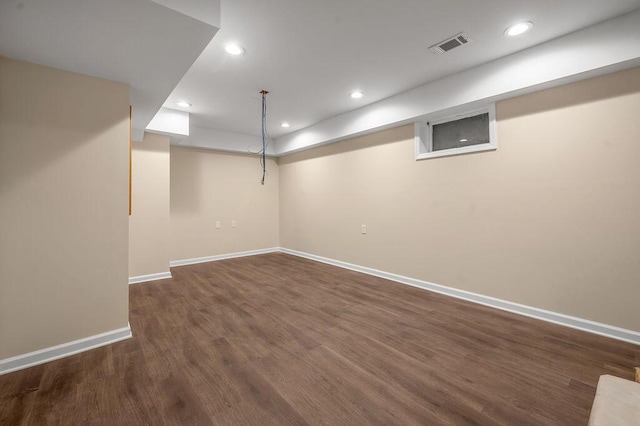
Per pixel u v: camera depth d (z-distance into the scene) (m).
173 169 4.69
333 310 2.70
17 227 1.81
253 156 5.64
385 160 3.81
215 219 5.14
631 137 2.04
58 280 1.94
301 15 1.91
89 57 1.83
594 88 2.19
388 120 3.47
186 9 1.46
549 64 2.25
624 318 2.07
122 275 2.19
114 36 1.62
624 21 1.93
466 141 3.08
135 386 1.58
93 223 2.07
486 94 2.61
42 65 1.91
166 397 1.49
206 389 1.55
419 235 3.42
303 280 3.76
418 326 2.34
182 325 2.38
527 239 2.54
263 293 3.22
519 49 2.38
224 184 5.25
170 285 3.54
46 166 1.91
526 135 2.53
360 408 1.40
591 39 2.06
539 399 1.46
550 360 1.82
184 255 4.77
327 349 1.98
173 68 2.00
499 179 2.71
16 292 1.80
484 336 2.16
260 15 1.90
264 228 5.81
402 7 1.84
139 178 3.73
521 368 1.74
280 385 1.58
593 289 2.21
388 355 1.89
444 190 3.15
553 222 2.39
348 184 4.38
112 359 1.87
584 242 2.24
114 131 2.17
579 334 2.18
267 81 2.97
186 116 3.92
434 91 3.00
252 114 4.09
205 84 3.03
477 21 2.00
